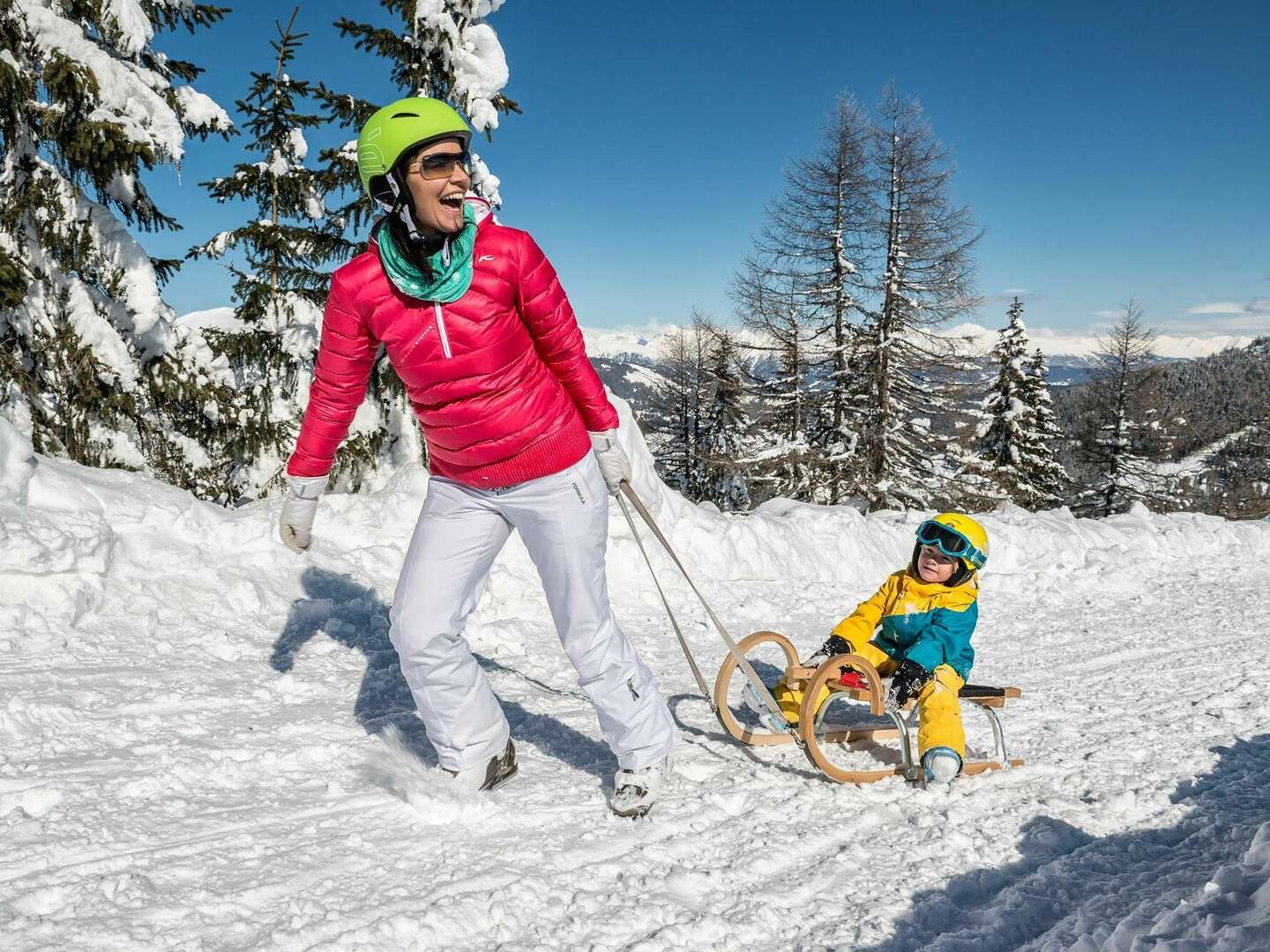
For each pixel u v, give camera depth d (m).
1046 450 34.78
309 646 4.77
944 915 2.54
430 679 2.94
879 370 24.53
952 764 3.38
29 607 4.55
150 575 5.20
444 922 2.30
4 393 8.48
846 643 4.07
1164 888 2.52
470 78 10.09
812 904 2.55
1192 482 40.44
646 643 5.77
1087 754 3.91
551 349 2.78
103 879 2.37
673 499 7.92
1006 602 7.56
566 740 3.76
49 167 8.54
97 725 3.49
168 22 9.62
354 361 2.74
